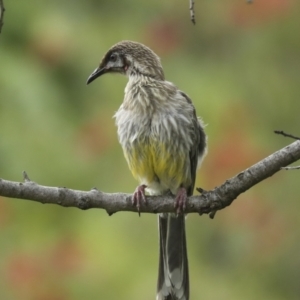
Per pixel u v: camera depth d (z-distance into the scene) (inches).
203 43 613.6
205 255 557.3
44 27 570.6
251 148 548.4
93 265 512.1
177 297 420.8
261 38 613.9
